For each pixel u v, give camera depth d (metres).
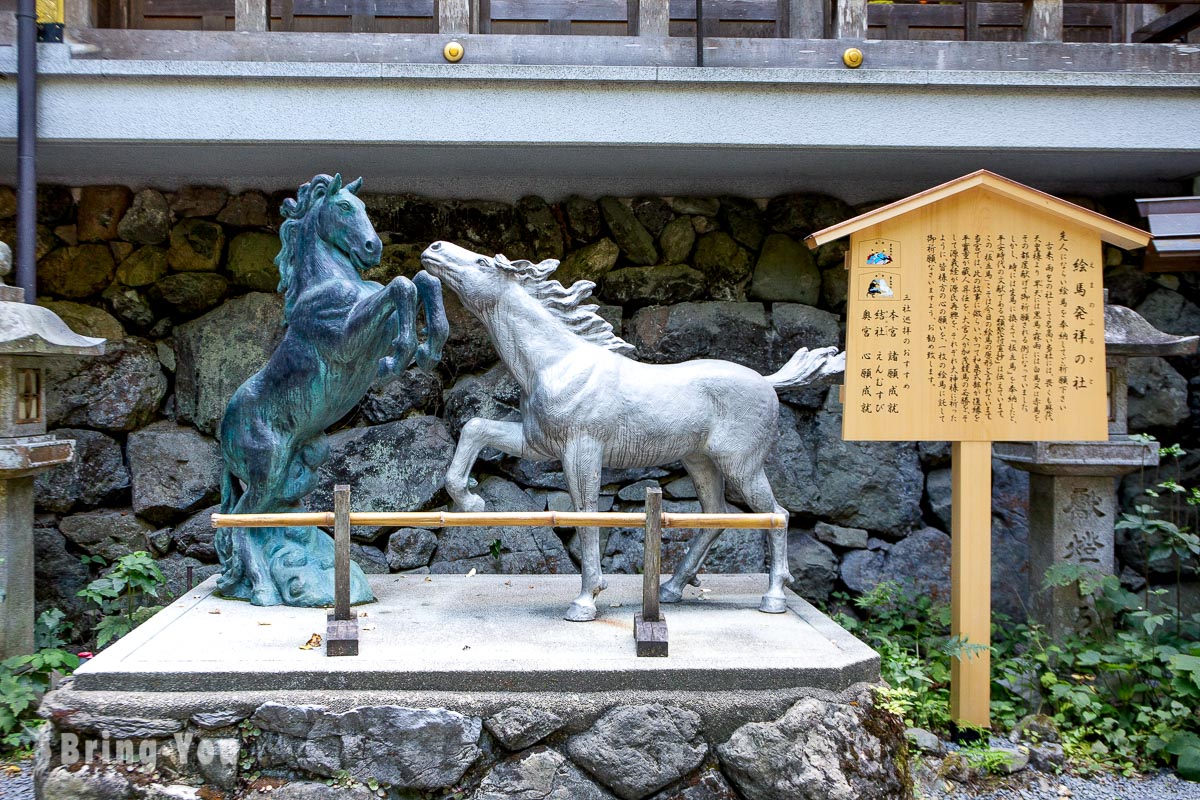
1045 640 4.02
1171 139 4.20
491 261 3.34
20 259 3.94
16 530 3.61
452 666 2.73
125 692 2.68
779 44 4.20
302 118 4.05
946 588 4.72
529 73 4.01
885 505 4.75
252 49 4.12
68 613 4.49
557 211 4.90
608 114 4.09
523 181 4.88
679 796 2.71
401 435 4.61
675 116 4.11
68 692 2.68
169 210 4.76
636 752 2.69
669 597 3.59
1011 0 4.38
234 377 4.62
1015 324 3.43
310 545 3.68
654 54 4.20
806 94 4.12
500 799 2.67
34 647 3.75
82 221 4.71
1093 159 4.43
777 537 3.50
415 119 4.06
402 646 2.93
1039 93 4.16
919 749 3.36
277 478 3.54
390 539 4.57
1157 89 4.15
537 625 3.20
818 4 4.30
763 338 4.79
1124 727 3.57
